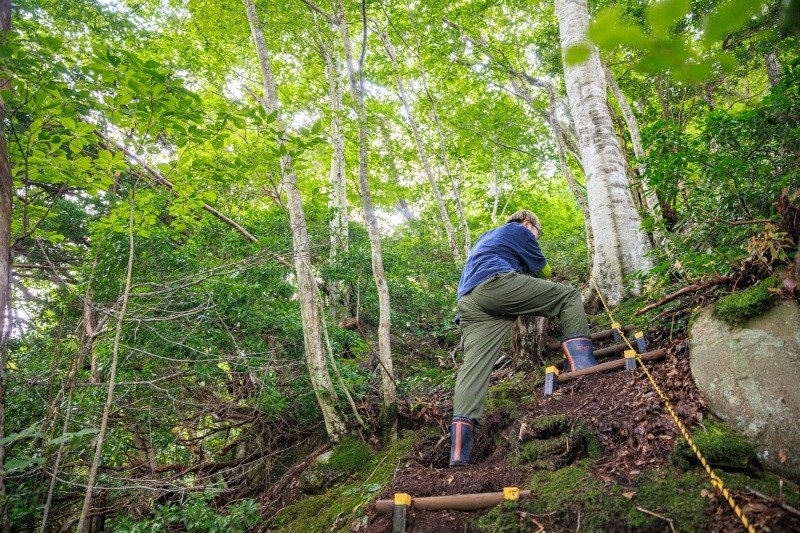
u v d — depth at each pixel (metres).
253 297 5.65
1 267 2.61
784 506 1.62
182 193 4.01
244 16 9.48
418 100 13.00
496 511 2.11
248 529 3.41
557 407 2.73
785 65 2.70
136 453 6.05
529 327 3.64
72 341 3.91
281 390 5.06
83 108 2.92
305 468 3.86
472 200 17.61
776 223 2.35
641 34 0.83
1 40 2.55
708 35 0.83
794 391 1.96
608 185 4.78
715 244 3.12
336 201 9.67
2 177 2.64
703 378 2.34
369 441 3.77
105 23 8.13
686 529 1.69
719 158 2.92
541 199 17.44
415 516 2.28
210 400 5.41
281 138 3.56
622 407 2.46
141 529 3.39
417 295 8.14
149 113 3.09
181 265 5.68
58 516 4.57
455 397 2.84
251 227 7.31
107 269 5.35
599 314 4.37
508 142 13.57
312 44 10.48
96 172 3.34
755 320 2.23
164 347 4.61
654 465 2.07
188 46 9.57
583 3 5.52
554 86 11.59
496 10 10.88
